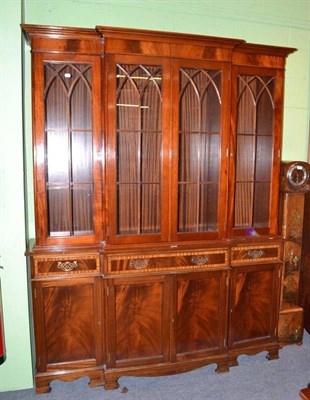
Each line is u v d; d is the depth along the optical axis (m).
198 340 2.13
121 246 1.94
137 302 2.01
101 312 2.00
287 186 2.35
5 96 1.84
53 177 1.99
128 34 1.82
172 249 2.00
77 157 2.02
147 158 2.02
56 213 2.01
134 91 1.94
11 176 1.89
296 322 2.49
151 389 2.02
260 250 2.23
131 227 2.03
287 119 2.70
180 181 2.08
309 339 2.62
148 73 1.93
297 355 2.39
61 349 1.99
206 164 2.12
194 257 2.06
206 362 2.14
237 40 1.97
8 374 2.00
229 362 2.23
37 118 1.85
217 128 2.06
